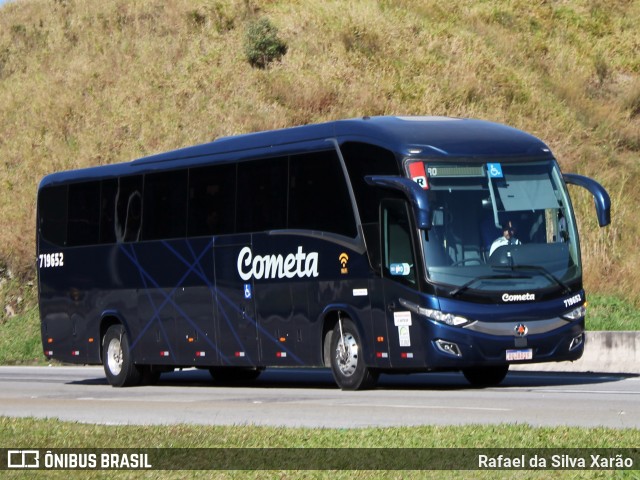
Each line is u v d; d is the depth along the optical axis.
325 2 165.25
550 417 44.81
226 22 164.62
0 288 130.88
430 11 163.50
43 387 81.06
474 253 61.16
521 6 166.38
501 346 60.50
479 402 53.56
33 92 169.25
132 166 81.88
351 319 64.94
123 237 81.88
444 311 60.12
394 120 65.31
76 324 86.12
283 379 85.00
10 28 186.50
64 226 87.50
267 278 70.12
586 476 29.02
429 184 61.44
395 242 62.12
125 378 81.50
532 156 64.00
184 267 76.50
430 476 29.61
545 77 151.00
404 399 57.00
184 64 159.50
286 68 150.75
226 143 74.25
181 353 77.00
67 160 152.12
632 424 41.41
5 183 151.12
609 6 168.00
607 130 139.88
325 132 66.81
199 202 75.69
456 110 139.62
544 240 62.72
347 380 65.31
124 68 165.00
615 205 117.38
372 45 152.62
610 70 154.38
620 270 104.94
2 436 42.09
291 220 68.56
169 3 173.12
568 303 62.28
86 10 182.88
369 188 63.53
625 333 77.00
